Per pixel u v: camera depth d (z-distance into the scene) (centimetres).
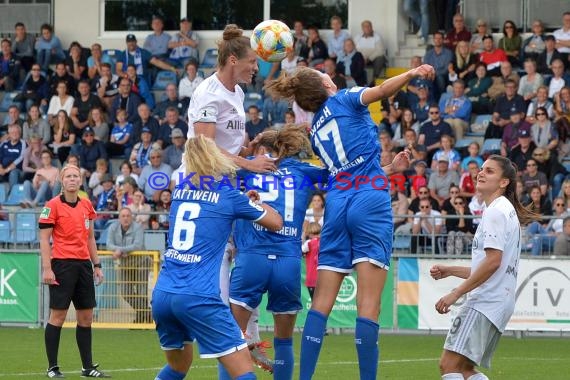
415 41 5372
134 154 4628
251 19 5662
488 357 1766
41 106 5219
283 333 1948
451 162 4297
